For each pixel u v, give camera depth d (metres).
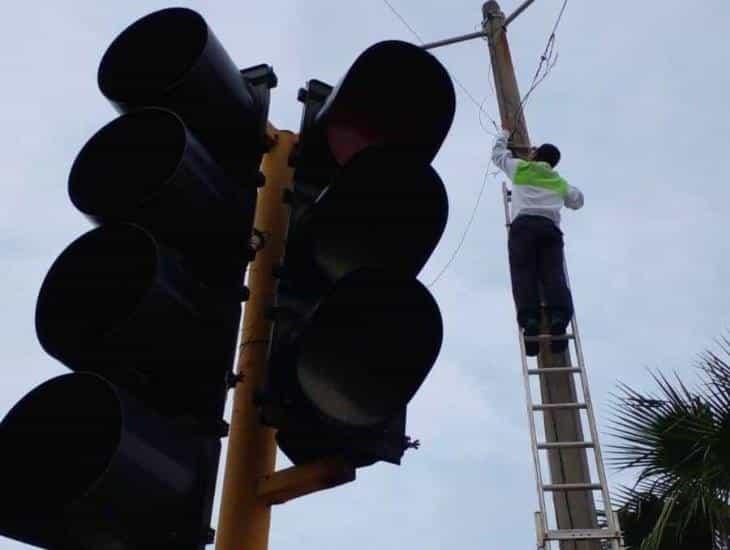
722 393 6.79
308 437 2.66
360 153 2.81
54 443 2.47
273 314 2.78
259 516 2.69
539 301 7.04
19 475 2.43
